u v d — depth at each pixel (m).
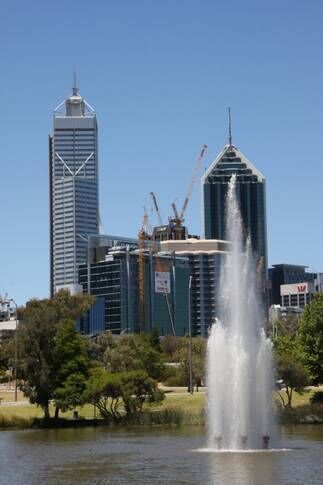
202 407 154.25
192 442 107.00
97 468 81.12
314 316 161.00
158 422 149.75
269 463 79.88
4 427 146.50
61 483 70.94
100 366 197.50
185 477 71.81
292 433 119.62
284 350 173.62
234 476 71.44
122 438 117.44
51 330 155.12
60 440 116.44
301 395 166.12
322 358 159.12
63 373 152.12
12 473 78.81
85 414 161.75
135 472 76.69
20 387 155.25
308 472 73.31
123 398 151.38
